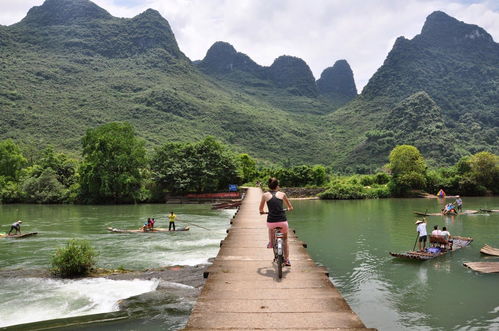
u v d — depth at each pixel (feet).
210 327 16.99
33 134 346.33
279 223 25.85
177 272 46.19
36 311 34.55
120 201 179.83
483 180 206.80
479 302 37.17
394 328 31.78
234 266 28.14
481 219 100.63
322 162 462.19
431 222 95.35
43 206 166.30
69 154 299.58
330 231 82.12
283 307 19.54
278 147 491.31
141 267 50.98
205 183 182.29
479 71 635.66
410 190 201.87
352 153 453.58
